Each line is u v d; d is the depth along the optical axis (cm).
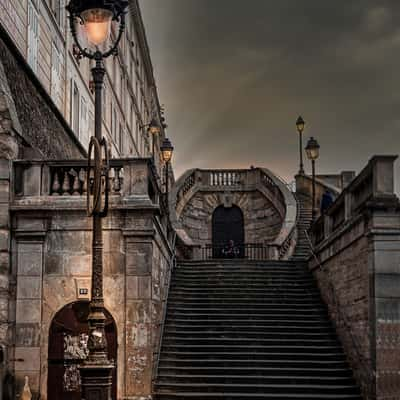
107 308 1566
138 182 1602
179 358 1803
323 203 2812
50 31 2183
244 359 1805
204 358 1806
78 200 1593
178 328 1945
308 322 2002
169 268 2167
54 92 2220
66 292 1574
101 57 1125
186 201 3647
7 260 1570
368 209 1580
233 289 2189
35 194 1603
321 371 1738
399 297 1547
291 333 1936
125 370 1541
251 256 3697
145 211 1583
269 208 3669
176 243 2697
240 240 3744
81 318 1568
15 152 1627
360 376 1655
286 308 2095
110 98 3472
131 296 1565
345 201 1850
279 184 3544
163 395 1609
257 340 1886
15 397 1533
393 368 1527
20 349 1556
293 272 2334
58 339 1562
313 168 2789
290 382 1695
